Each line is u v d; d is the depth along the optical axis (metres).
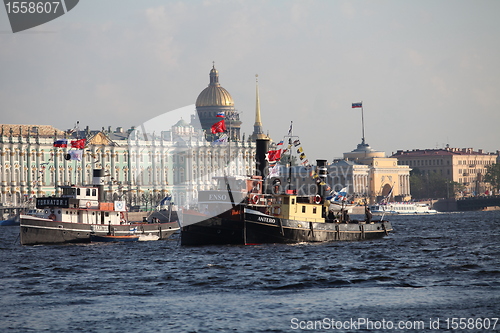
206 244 178.75
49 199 199.00
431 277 122.81
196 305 100.81
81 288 116.25
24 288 116.94
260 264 142.00
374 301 102.00
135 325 90.19
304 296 106.44
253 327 88.94
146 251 175.50
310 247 172.38
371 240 198.25
